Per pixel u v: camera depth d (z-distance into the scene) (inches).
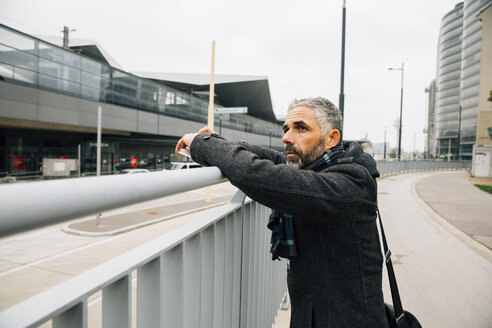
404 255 216.1
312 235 38.1
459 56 3762.3
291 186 31.4
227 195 700.0
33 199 12.6
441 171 1726.1
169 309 28.7
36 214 12.7
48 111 805.9
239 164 33.3
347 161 37.4
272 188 31.4
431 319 131.9
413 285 166.2
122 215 414.3
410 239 258.4
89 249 250.2
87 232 306.2
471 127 3250.5
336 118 42.1
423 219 341.7
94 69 925.8
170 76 1852.9
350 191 33.5
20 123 800.9
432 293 156.6
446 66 3929.6
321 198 31.8
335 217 33.3
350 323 36.7
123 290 21.5
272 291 77.8
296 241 39.4
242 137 1822.1
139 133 1162.6
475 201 466.3
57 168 869.8
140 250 24.6
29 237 276.4
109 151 1224.2
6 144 902.4
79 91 882.8
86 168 1108.5
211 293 37.1
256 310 59.9
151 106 1155.9
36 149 968.9
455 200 477.7
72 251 240.4
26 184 12.9
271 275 76.2
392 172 1246.3
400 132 1165.1
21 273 179.9
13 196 11.8
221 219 39.9
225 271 43.8
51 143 1006.4
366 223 36.6
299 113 40.9
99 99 943.7
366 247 36.8
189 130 1359.5
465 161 1983.3
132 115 1068.5
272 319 79.4
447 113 3878.0
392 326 44.6
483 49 1117.1
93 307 95.6
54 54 816.3
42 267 192.1
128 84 1052.5
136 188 19.9
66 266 197.5
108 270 20.2
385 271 185.8
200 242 33.2
